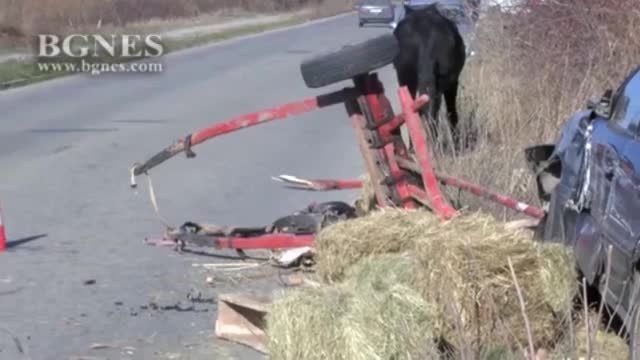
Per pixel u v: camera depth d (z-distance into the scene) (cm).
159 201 1261
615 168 707
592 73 1295
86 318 827
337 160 1562
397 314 623
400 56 1422
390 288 642
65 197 1286
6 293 890
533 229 904
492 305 661
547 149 949
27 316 831
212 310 848
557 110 1241
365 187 1041
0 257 1003
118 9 4959
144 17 5272
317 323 623
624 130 736
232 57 3775
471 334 660
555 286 676
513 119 1241
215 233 1008
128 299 876
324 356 621
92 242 1059
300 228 966
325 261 761
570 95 1274
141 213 1195
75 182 1385
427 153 917
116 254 1013
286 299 645
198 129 1916
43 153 1645
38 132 1905
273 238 939
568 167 826
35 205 1238
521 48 1440
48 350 757
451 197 1015
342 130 1886
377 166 941
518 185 1047
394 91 2367
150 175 1422
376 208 976
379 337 614
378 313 620
